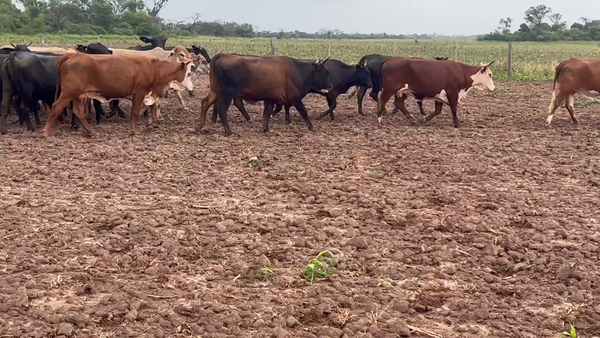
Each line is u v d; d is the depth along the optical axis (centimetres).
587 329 510
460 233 727
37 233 702
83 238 693
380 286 579
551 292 576
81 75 1241
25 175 960
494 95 2200
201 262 631
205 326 498
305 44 6034
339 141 1283
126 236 699
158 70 1342
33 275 592
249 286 580
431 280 597
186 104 1862
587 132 1419
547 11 10806
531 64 3366
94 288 564
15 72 1298
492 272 627
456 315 529
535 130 1459
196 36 7638
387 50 5319
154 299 546
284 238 705
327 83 1398
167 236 700
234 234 712
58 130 1376
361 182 952
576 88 1484
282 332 480
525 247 685
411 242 697
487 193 895
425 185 935
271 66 1338
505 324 513
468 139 1320
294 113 1717
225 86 1322
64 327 484
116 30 6888
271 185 923
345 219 766
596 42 9019
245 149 1191
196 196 868
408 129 1448
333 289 566
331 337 484
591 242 701
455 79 1462
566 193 904
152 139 1287
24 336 476
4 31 6003
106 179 950
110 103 1542
